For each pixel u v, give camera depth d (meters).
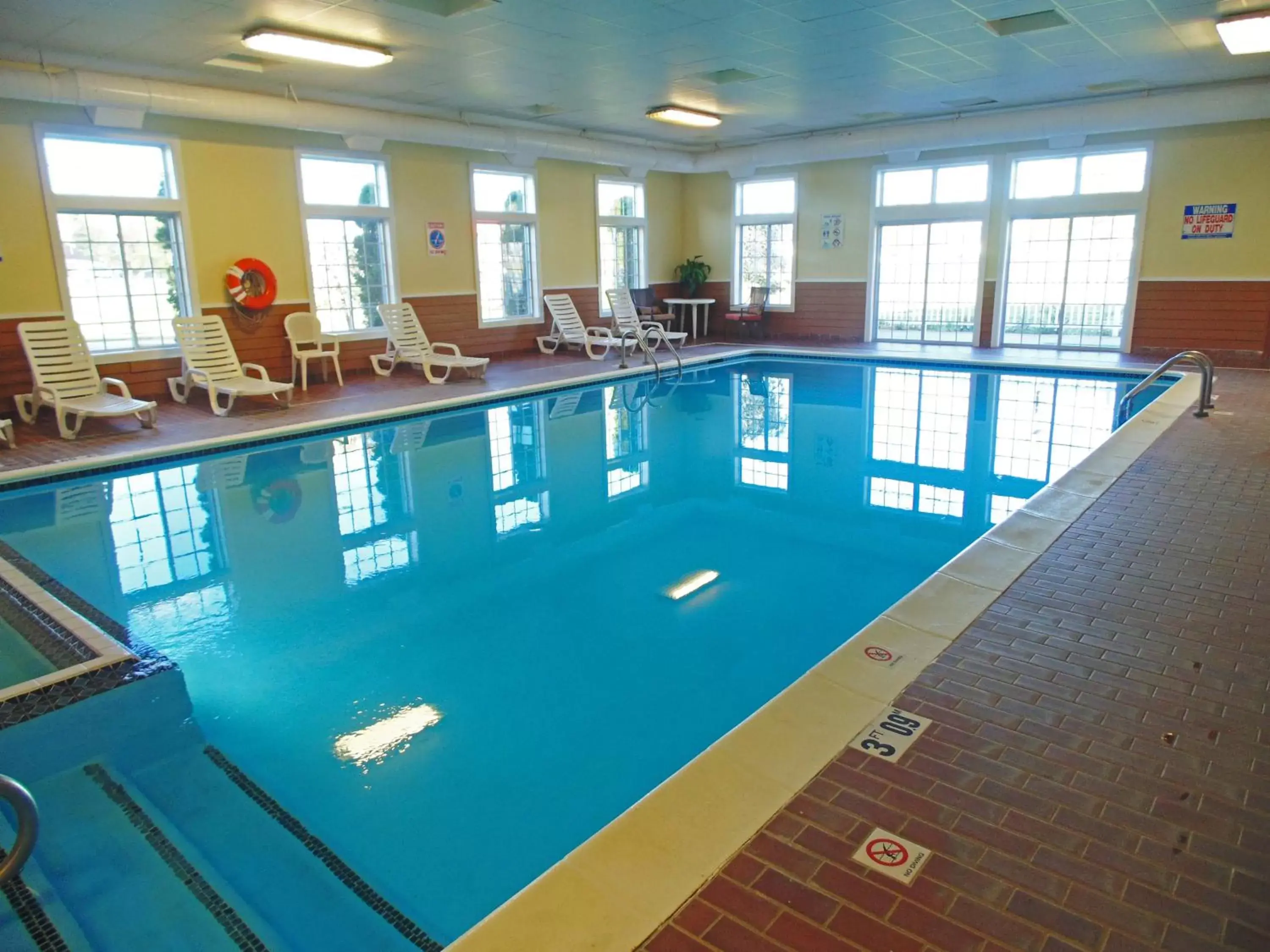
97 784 2.94
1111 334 11.95
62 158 8.27
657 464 7.25
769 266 14.91
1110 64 8.62
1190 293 11.05
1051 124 10.62
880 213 13.39
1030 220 12.21
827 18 6.81
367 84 8.95
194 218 9.13
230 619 4.30
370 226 10.91
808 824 2.13
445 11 6.53
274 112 8.89
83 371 8.01
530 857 2.57
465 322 12.12
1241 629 3.17
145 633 4.13
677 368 11.74
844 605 4.41
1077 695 2.73
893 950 1.75
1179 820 2.13
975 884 1.92
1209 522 4.38
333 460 7.29
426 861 2.56
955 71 8.82
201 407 8.74
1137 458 5.73
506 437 8.12
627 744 3.18
